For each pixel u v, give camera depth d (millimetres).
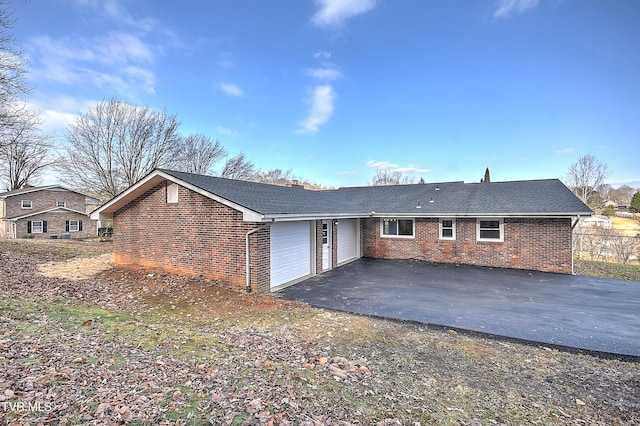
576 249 21656
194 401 3574
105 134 31016
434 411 3811
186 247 11367
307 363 5066
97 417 3018
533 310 8297
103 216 13180
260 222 9828
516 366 5270
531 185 16953
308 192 17500
